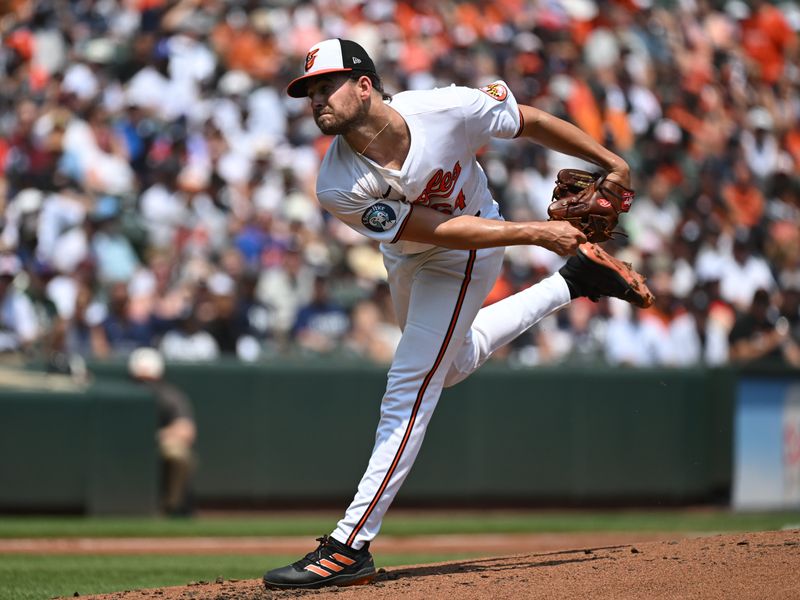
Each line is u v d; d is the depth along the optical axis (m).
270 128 42.72
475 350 14.55
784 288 46.22
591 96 48.84
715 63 55.06
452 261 13.55
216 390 32.84
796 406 35.69
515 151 44.38
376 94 12.70
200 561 22.58
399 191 12.95
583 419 34.44
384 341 36.19
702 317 41.06
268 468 32.91
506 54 48.34
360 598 12.10
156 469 30.94
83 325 34.41
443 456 33.66
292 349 35.50
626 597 11.52
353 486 33.34
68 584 18.03
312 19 46.44
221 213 38.84
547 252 41.03
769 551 13.40
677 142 49.59
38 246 35.69
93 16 44.75
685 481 34.97
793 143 56.06
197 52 43.53
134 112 40.56
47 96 41.41
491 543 26.94
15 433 29.98
